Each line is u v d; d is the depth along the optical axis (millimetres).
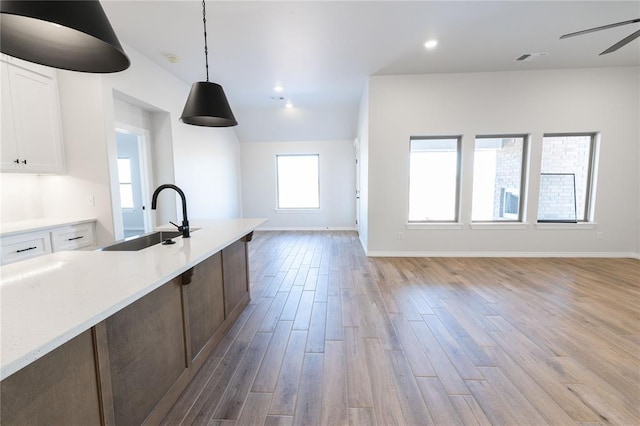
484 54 3682
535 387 1705
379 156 4547
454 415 1509
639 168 4320
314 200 7328
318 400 1626
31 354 676
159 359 1491
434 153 4695
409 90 4398
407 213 4637
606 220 4438
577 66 4145
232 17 2730
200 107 2230
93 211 3096
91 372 1058
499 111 4363
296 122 6508
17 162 2602
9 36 1076
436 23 2918
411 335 2311
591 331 2324
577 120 4289
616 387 1692
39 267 1360
